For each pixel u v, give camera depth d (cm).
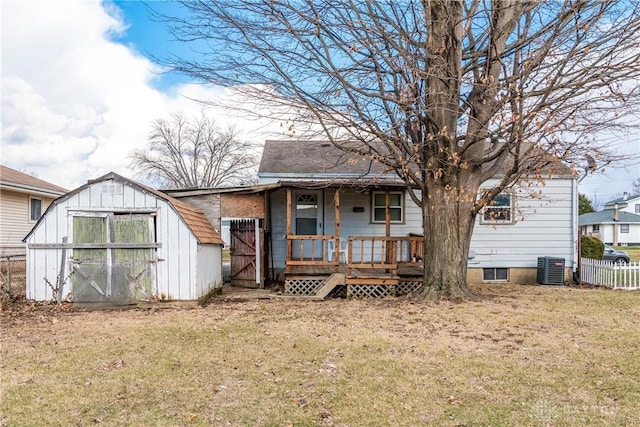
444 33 764
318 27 720
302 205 1252
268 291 1077
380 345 543
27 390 394
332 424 326
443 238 862
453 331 614
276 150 1462
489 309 766
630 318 701
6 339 576
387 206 1035
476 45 860
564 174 1238
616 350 517
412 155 809
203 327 651
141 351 519
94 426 323
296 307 838
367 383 411
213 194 1181
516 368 453
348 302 902
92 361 479
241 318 725
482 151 855
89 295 839
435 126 795
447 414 344
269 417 338
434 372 442
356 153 827
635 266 1132
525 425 324
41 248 856
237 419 334
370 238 992
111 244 862
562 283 1220
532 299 894
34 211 1844
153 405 361
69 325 669
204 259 920
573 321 675
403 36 769
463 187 843
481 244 1273
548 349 523
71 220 866
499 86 719
